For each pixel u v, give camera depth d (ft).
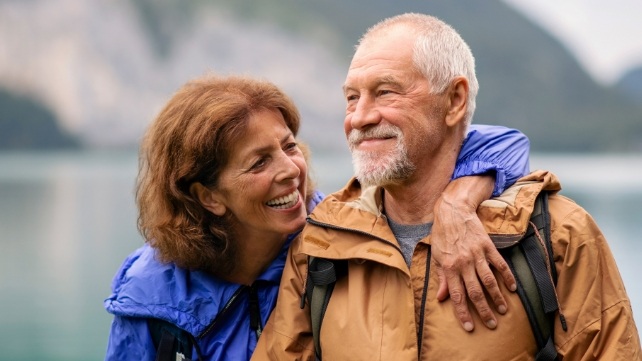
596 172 286.25
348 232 9.37
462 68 9.36
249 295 10.27
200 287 10.14
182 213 10.07
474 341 8.54
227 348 10.04
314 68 501.56
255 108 9.91
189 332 9.84
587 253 8.50
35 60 465.88
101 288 54.24
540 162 378.73
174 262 10.13
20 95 459.32
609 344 8.34
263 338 9.87
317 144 423.64
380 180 9.19
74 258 68.33
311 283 9.47
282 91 10.36
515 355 8.46
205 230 10.16
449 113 9.32
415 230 9.45
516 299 8.53
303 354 9.57
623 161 448.65
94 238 82.28
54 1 477.77
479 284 8.57
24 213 113.09
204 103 9.87
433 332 8.73
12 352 36.73
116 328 10.14
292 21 577.02
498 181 9.12
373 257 9.00
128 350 10.02
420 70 9.10
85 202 134.41
